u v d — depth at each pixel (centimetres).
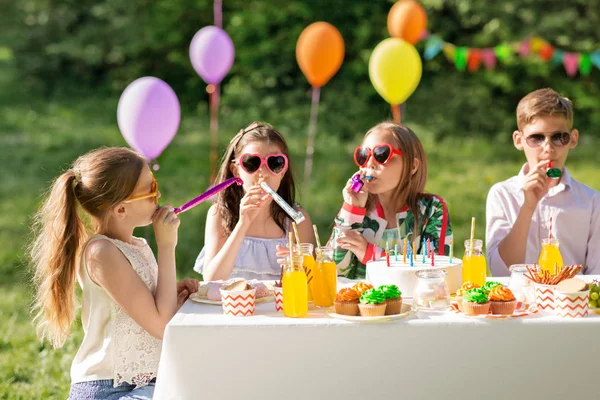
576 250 343
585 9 1296
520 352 217
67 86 1424
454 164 1085
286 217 327
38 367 412
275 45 1325
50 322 266
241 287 236
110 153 262
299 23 1348
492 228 351
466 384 218
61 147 1099
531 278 240
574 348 217
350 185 302
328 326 216
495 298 223
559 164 340
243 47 1338
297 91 1310
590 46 1255
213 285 256
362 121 1253
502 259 338
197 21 1392
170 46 1405
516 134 353
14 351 435
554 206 341
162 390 217
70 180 262
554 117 334
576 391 218
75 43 1420
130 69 1415
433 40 938
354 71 1312
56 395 374
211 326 216
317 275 250
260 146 313
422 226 323
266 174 311
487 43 1280
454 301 231
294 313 227
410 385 217
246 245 321
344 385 217
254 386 217
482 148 1188
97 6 1426
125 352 252
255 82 1322
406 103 1292
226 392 217
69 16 1455
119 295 250
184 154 1073
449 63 1316
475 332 216
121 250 257
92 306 256
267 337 216
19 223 777
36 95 1389
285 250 261
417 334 216
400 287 250
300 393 217
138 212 262
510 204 352
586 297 221
